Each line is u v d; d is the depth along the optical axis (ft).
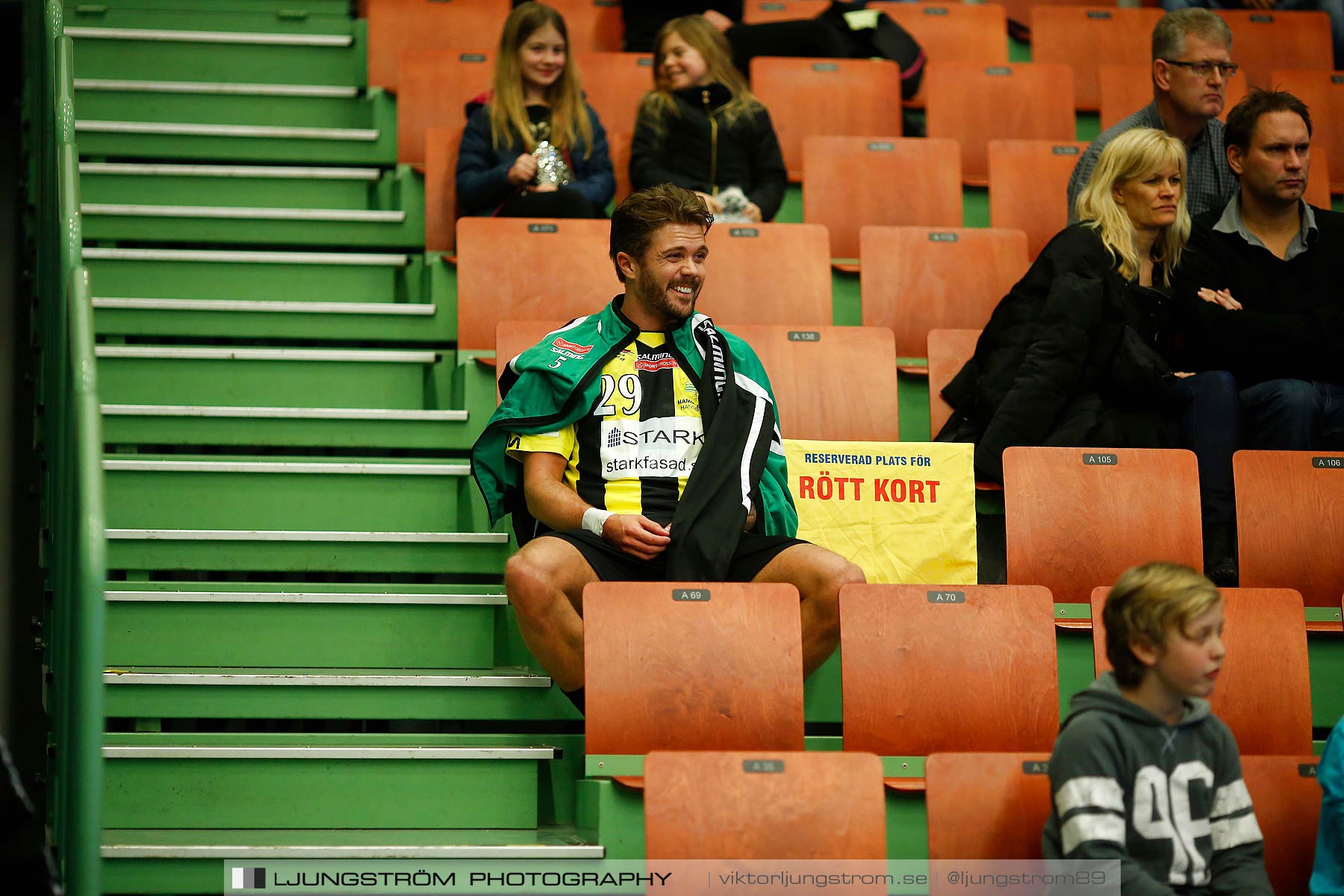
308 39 55.42
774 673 29.94
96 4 56.44
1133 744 25.70
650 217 34.01
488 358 41.06
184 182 49.44
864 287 46.37
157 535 36.04
